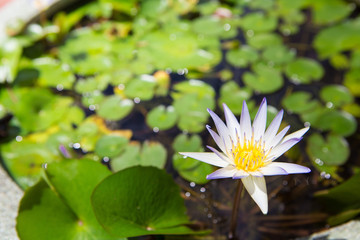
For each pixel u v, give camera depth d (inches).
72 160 36.1
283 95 42.7
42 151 39.4
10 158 39.0
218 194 38.0
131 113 41.5
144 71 43.8
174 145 39.9
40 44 45.3
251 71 44.1
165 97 42.3
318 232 35.5
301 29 47.1
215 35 46.4
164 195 35.7
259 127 33.9
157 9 48.5
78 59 44.4
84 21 47.4
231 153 33.2
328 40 46.0
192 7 48.3
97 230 35.0
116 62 44.3
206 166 38.9
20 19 45.3
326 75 43.9
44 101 41.8
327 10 48.7
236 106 42.0
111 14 47.8
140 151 39.5
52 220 34.8
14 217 35.4
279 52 45.3
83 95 42.4
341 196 36.7
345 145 39.9
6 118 41.2
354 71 44.0
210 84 43.3
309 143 40.1
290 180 38.6
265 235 36.4
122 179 34.9
